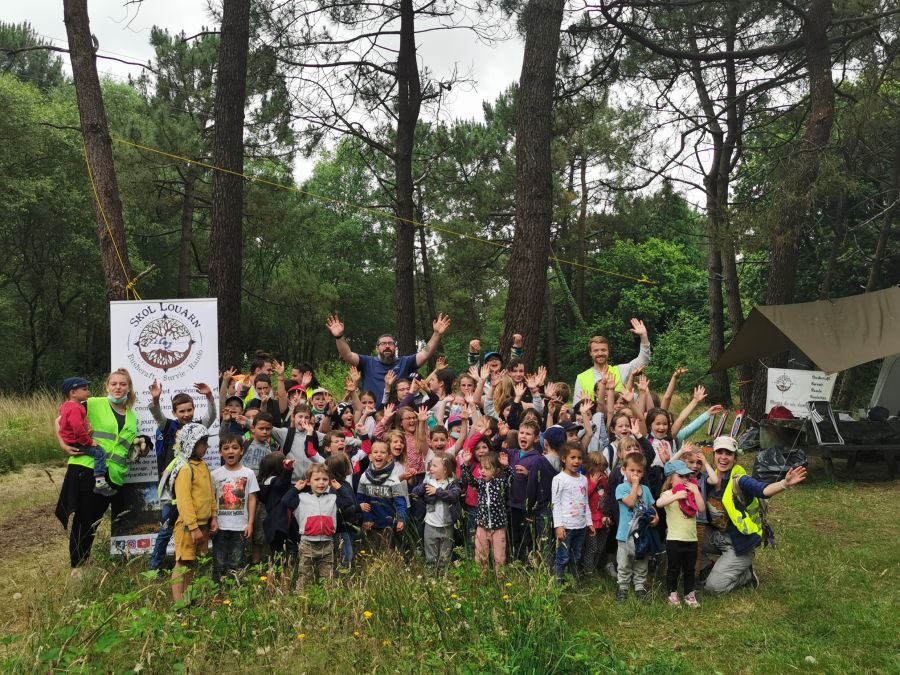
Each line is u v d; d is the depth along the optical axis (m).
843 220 20.81
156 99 25.83
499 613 5.25
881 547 8.15
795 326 11.37
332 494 6.71
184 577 6.37
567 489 6.81
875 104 15.47
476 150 29.70
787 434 12.64
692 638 5.80
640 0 14.88
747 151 22.00
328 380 25.81
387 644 5.14
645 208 34.06
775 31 17.69
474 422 7.93
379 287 48.91
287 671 4.88
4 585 7.26
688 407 8.19
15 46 33.88
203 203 30.61
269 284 38.41
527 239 12.28
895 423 12.41
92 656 4.75
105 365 36.44
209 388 8.02
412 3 18.81
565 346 37.84
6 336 32.94
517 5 15.27
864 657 5.31
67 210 29.67
